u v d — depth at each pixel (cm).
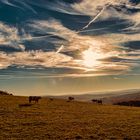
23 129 4978
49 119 6078
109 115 7031
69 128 5172
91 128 5203
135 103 13688
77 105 9388
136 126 5462
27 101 9488
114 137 4544
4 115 6419
